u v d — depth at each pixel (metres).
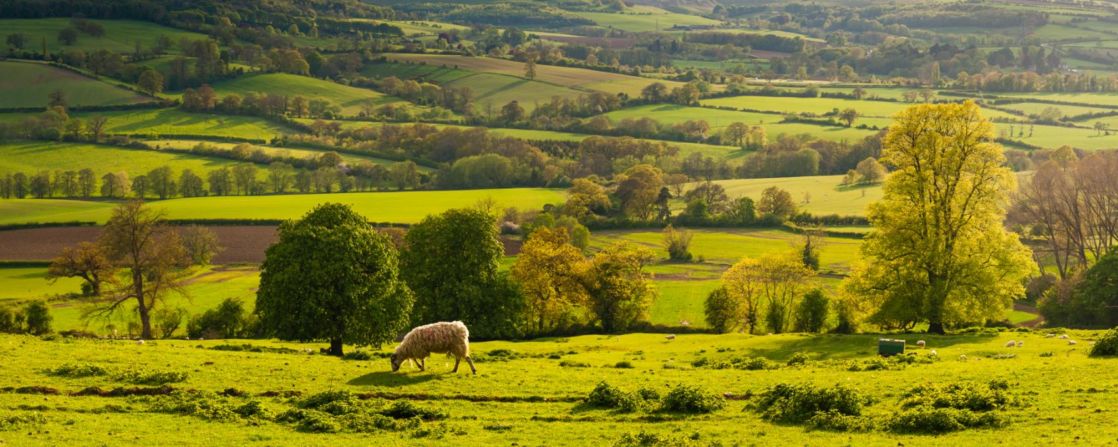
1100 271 105.00
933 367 54.75
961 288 81.69
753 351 73.56
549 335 111.31
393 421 41.34
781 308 108.62
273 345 77.44
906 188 83.00
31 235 174.38
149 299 116.00
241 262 164.38
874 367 56.81
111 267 121.88
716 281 150.50
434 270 97.44
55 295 134.50
